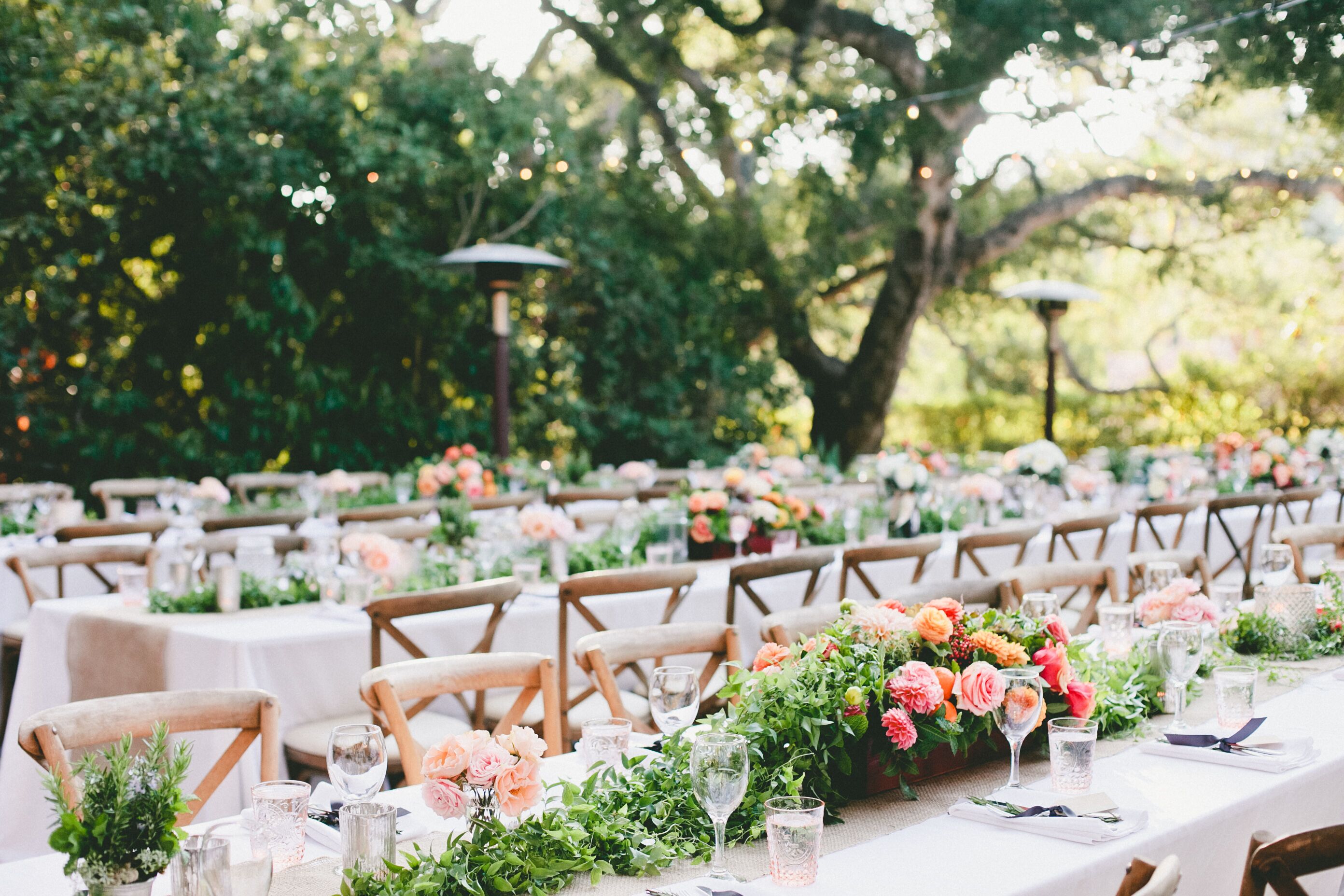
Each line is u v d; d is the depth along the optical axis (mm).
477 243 11078
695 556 5129
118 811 1348
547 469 8602
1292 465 7387
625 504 7527
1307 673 2822
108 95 8938
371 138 10008
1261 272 14961
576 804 1758
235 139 9383
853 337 15875
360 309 10602
